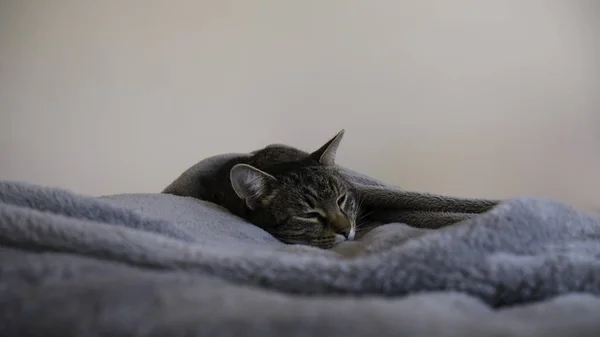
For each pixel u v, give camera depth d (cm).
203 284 35
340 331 27
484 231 42
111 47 97
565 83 91
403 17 93
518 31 91
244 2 95
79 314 29
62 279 35
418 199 67
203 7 95
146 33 96
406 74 93
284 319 28
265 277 38
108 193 99
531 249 43
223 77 96
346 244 55
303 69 95
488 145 93
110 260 40
